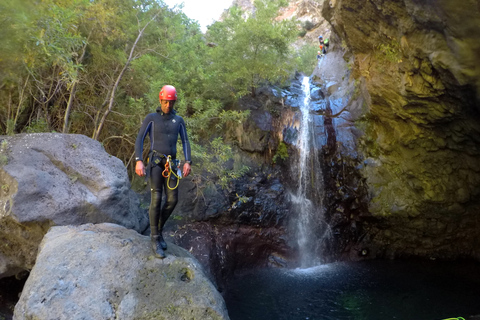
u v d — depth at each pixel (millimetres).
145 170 3506
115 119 7074
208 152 7453
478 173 6102
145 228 5402
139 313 2932
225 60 7941
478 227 6977
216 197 6898
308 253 7188
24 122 6289
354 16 5793
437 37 4383
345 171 7715
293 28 8031
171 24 7680
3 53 4324
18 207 3770
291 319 4930
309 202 7703
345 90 8914
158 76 6801
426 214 7039
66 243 3396
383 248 7586
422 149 6617
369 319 4902
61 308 2824
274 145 7926
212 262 5930
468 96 4742
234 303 5418
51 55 4645
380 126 7516
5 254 4039
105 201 4281
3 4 3742
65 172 4336
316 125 8266
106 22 6355
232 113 7016
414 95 5465
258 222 7039
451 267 6941
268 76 8133
